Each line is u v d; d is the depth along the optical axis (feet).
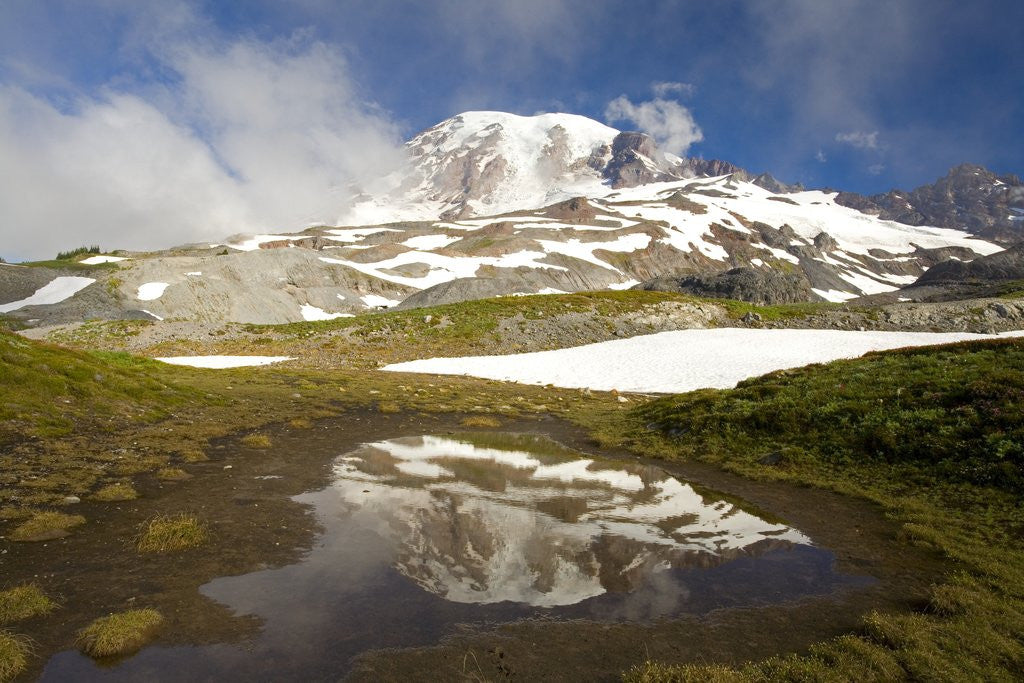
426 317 230.07
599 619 27.43
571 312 245.45
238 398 99.09
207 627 24.84
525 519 42.83
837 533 41.70
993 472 49.85
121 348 190.19
